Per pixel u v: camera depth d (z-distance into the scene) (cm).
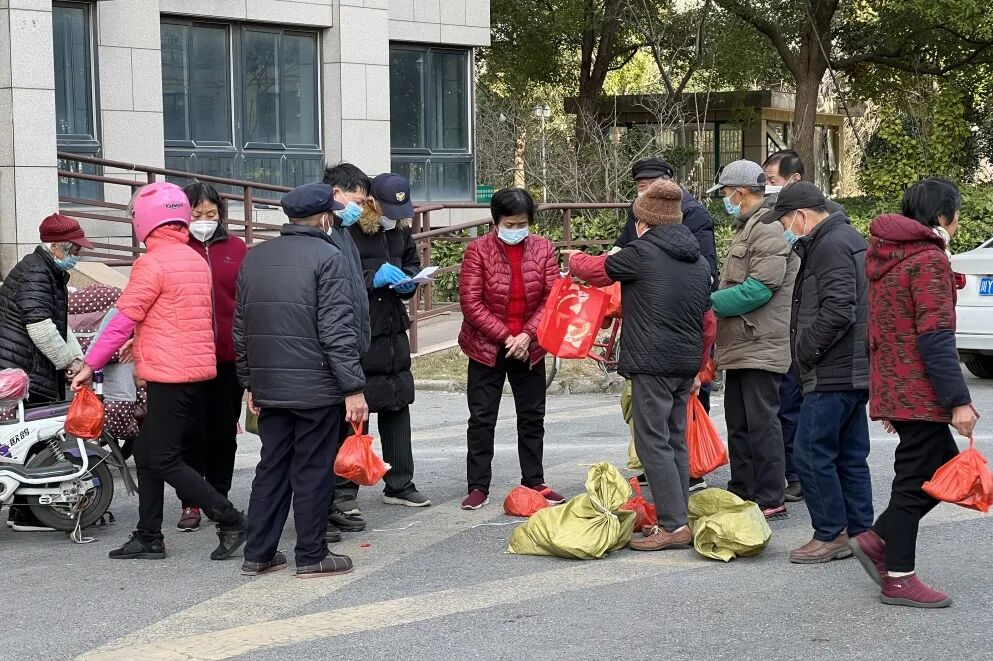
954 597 530
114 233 1612
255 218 1819
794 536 646
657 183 608
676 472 621
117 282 1266
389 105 1944
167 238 612
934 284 497
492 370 720
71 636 502
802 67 2922
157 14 1652
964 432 495
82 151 1585
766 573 575
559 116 3638
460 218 2172
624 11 3094
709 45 3003
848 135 3919
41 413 680
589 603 533
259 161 1836
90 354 605
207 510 617
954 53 2878
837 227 578
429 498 755
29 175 1209
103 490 686
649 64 4134
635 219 660
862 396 580
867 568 532
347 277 577
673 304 601
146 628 511
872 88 3084
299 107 1886
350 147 1900
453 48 2158
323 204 575
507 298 710
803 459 591
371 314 711
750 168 675
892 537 518
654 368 606
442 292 1647
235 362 645
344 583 574
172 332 605
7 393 655
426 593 555
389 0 2036
